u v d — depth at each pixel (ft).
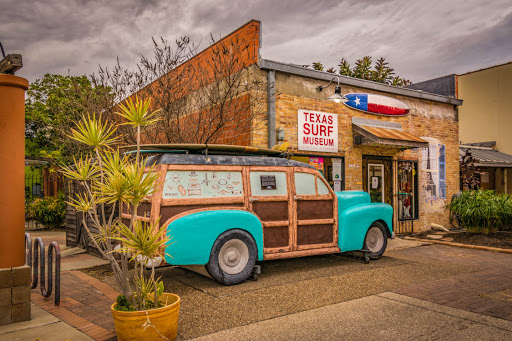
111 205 24.04
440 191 40.70
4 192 14.08
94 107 29.63
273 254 20.54
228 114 30.30
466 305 16.30
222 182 19.56
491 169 53.72
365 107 34.47
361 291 18.20
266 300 16.81
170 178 18.21
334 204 23.29
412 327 13.88
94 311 15.51
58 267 16.15
